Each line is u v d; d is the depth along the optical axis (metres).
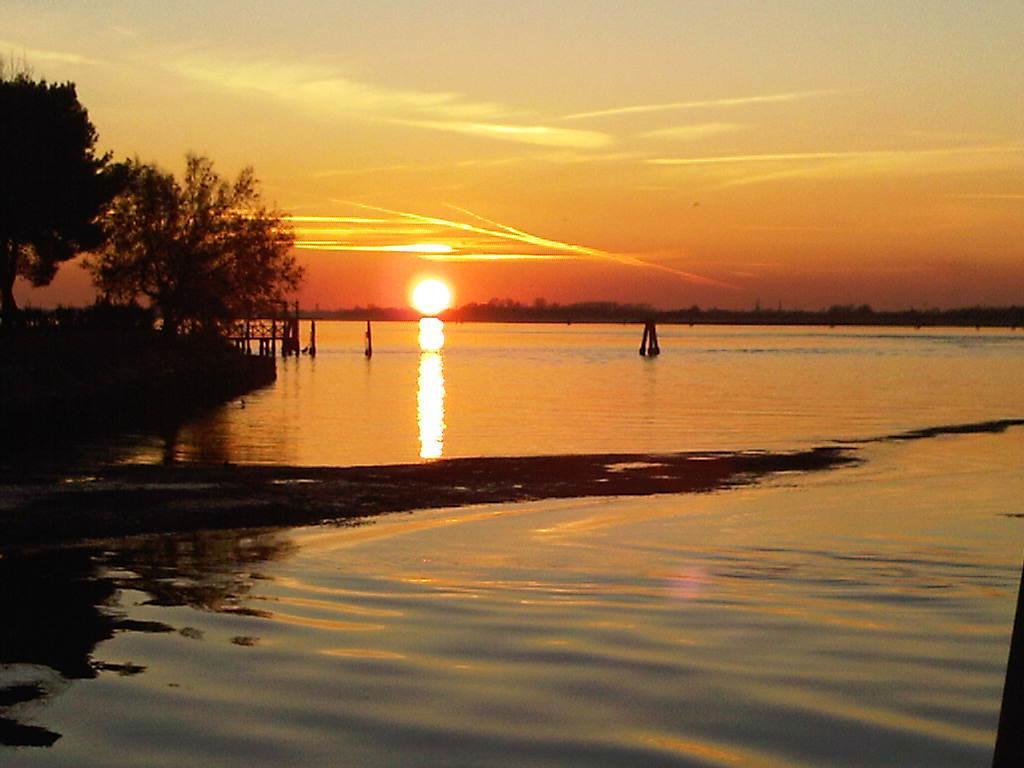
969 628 12.38
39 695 9.95
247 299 76.19
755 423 48.22
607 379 84.12
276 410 54.62
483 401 61.06
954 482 28.91
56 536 19.47
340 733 8.90
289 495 24.31
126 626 12.59
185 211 74.00
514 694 9.89
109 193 61.03
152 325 73.56
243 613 13.25
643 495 25.70
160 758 8.40
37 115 57.66
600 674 10.51
